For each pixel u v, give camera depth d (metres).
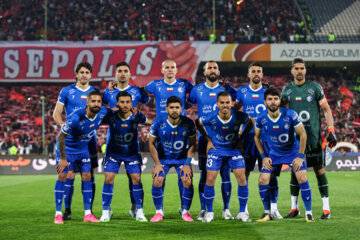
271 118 15.16
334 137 16.11
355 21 88.12
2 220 15.84
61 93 16.92
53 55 70.31
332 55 73.00
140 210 15.82
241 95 17.58
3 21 77.75
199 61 71.75
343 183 32.50
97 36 74.88
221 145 15.57
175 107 15.40
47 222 15.27
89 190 15.91
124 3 82.12
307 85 16.28
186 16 82.12
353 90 80.75
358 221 14.48
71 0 81.81
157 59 71.31
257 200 22.09
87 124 15.48
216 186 30.73
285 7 85.00
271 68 82.00
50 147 55.91
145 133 64.56
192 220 15.57
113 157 16.06
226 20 81.62
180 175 16.11
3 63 69.62
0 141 64.00
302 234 11.98
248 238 11.56
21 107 74.44
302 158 15.04
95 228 13.66
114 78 70.94
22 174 49.88
